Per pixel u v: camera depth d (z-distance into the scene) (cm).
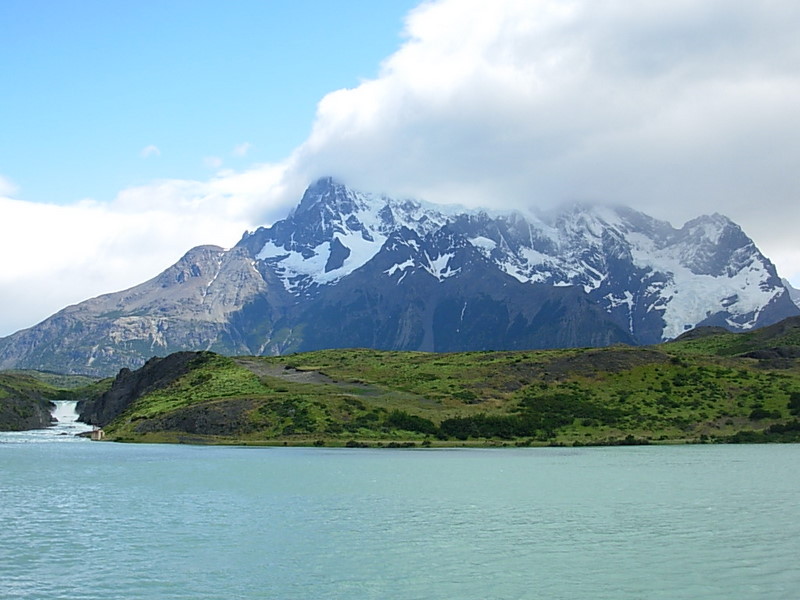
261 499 11562
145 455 18675
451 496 11788
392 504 11112
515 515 10206
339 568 7456
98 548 8275
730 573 7169
